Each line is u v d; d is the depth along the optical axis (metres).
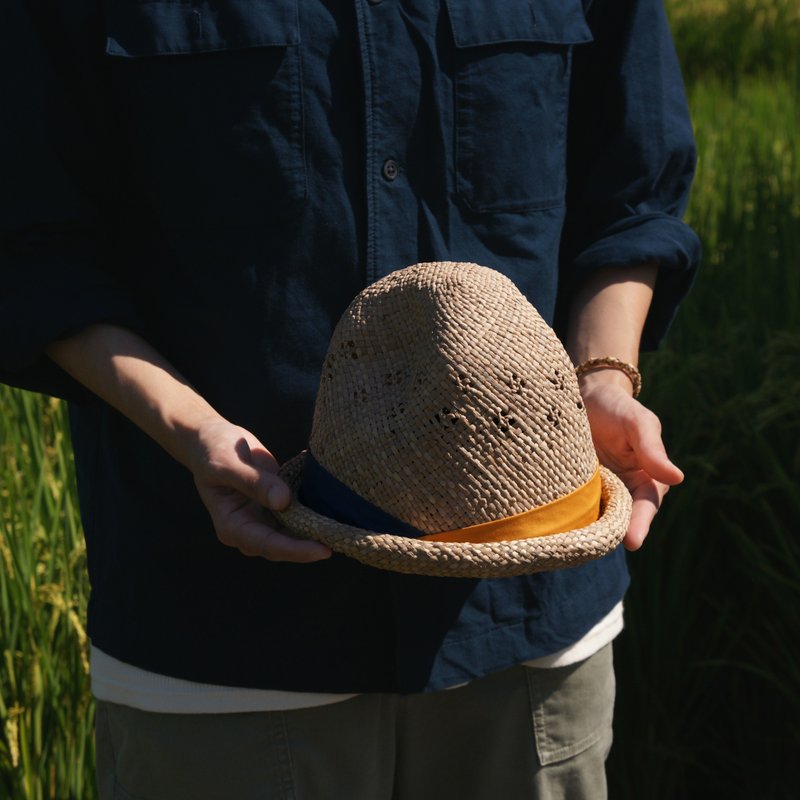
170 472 1.40
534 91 1.45
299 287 1.37
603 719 1.59
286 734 1.41
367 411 1.17
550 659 1.49
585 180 1.66
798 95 4.92
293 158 1.34
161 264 1.39
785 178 3.96
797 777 2.55
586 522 1.20
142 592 1.42
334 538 1.13
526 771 1.53
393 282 1.21
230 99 1.33
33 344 1.32
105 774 1.53
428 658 1.40
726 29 7.64
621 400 1.42
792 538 2.54
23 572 2.04
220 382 1.39
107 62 1.34
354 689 1.41
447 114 1.39
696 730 2.63
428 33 1.37
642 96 1.61
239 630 1.39
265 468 1.22
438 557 1.09
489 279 1.19
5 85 1.32
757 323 2.97
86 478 1.51
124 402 1.32
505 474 1.14
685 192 1.67
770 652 2.52
